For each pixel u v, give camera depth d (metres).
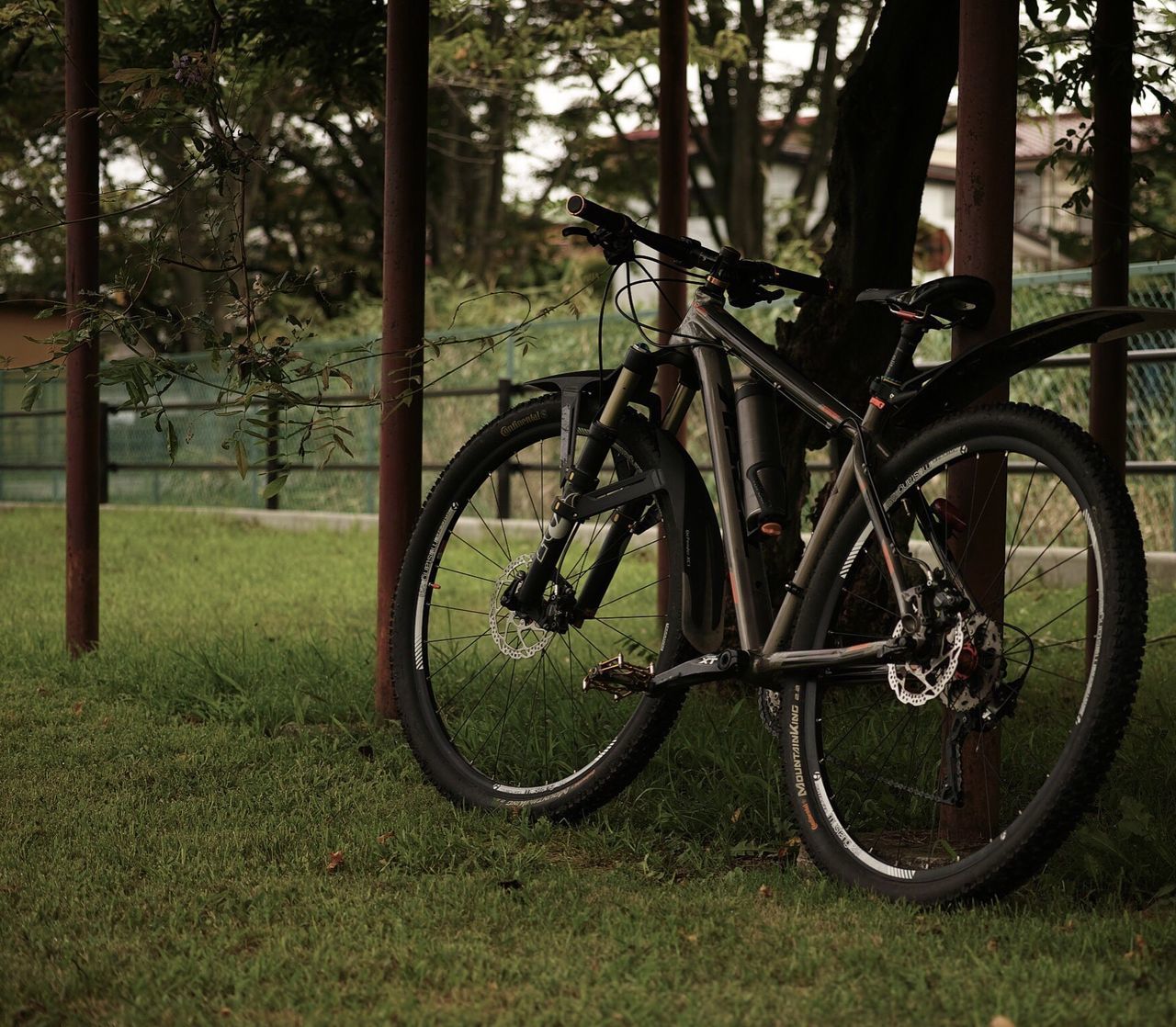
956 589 2.43
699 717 3.75
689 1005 2.01
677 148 5.21
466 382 12.51
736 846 2.83
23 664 4.77
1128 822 2.59
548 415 3.29
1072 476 2.33
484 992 2.09
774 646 2.78
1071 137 4.43
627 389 3.13
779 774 3.19
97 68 4.72
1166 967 2.11
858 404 4.18
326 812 3.07
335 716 4.04
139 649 5.11
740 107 19.75
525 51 9.73
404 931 2.31
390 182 3.83
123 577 7.96
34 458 15.91
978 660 2.37
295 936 2.30
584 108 18.47
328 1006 2.04
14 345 4.08
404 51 3.80
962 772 2.51
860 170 4.12
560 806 3.00
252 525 12.17
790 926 2.33
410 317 3.86
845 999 2.01
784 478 2.84
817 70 20.36
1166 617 5.86
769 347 2.94
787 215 20.89
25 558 9.00
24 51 6.18
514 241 21.62
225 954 2.24
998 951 2.18
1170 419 7.84
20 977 2.13
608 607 6.54
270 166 3.69
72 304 3.69
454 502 3.42
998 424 2.46
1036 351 2.53
